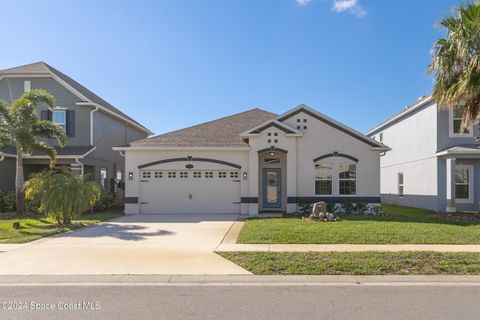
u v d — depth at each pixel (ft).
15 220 56.24
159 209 67.10
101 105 82.12
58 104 78.43
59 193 49.62
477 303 21.01
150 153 67.41
